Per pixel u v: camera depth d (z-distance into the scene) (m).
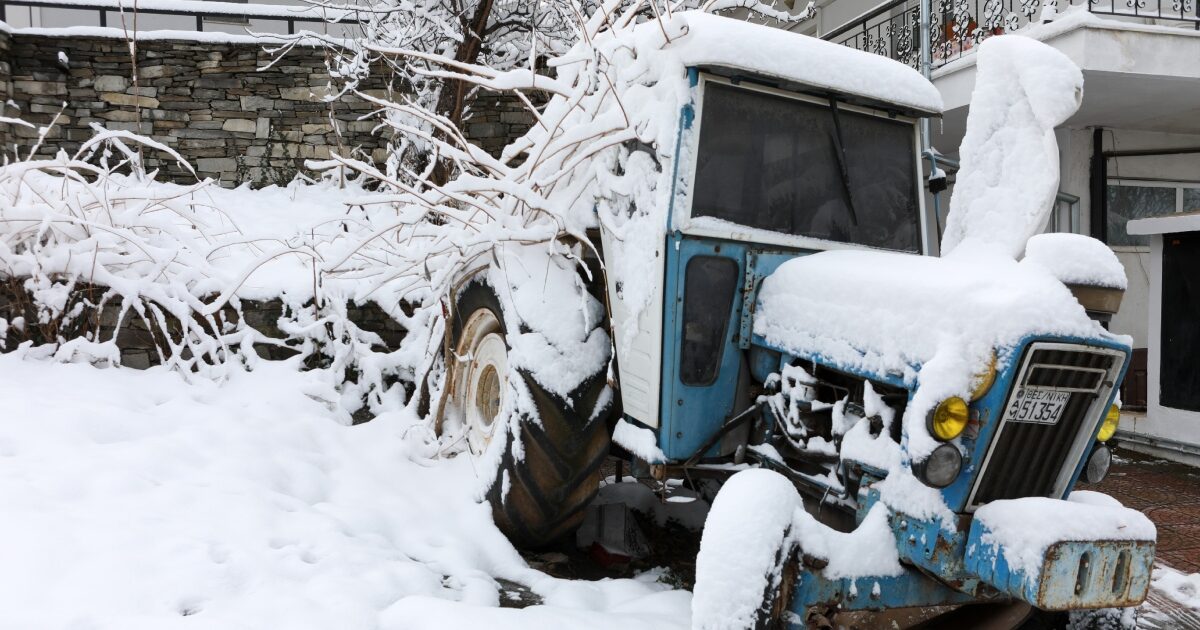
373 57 7.31
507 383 3.57
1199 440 6.08
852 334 2.50
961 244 2.88
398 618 2.48
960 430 2.15
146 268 4.88
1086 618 2.68
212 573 2.56
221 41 7.83
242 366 4.71
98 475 3.14
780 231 3.06
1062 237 2.42
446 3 6.72
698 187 2.93
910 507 2.27
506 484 3.36
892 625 2.59
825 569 2.24
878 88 3.17
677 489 4.54
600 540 3.64
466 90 6.81
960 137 8.45
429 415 4.30
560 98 3.94
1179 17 6.43
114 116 7.71
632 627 2.57
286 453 3.83
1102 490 5.31
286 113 7.99
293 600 2.45
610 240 3.26
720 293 2.95
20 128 7.48
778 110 3.12
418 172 7.05
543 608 2.64
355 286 5.05
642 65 3.13
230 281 4.88
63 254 4.61
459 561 3.18
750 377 2.99
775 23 11.74
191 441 3.68
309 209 7.12
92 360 4.67
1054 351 2.22
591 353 3.30
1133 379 7.68
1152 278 6.53
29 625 2.12
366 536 3.19
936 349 2.22
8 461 3.16
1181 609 3.48
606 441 3.30
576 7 3.51
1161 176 8.15
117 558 2.53
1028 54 2.79
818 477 2.72
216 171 7.90
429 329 4.87
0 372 4.20
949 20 8.44
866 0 10.43
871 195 3.28
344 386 4.81
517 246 3.59
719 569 2.16
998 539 2.15
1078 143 7.94
